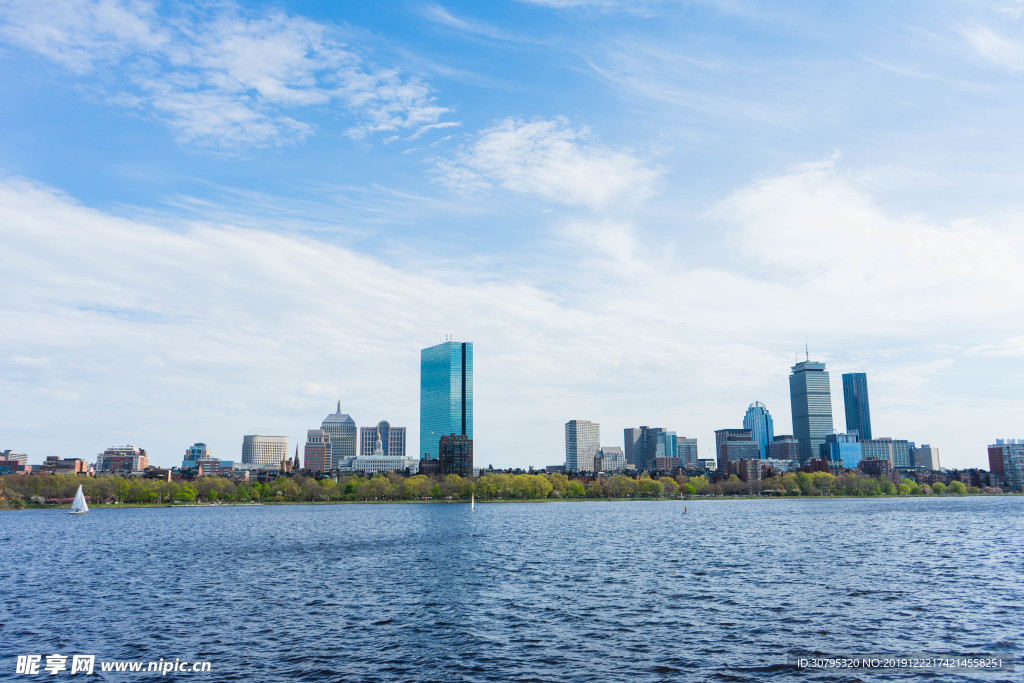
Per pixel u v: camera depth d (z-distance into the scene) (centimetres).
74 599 8588
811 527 19538
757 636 6303
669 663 5519
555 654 5778
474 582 9475
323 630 6669
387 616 7262
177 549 14850
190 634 6600
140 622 7169
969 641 6109
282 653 5881
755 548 13588
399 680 5150
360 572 10600
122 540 17562
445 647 6009
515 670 5366
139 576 10531
